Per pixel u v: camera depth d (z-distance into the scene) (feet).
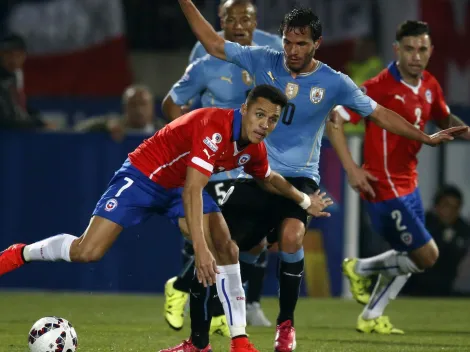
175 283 86.33
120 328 89.25
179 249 125.90
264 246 79.46
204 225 66.03
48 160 125.49
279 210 72.43
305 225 71.67
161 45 169.17
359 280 95.61
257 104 62.39
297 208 71.46
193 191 61.67
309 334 87.81
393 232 90.84
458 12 165.78
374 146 89.35
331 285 127.65
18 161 125.90
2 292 126.82
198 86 89.45
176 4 169.27
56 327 64.18
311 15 70.49
